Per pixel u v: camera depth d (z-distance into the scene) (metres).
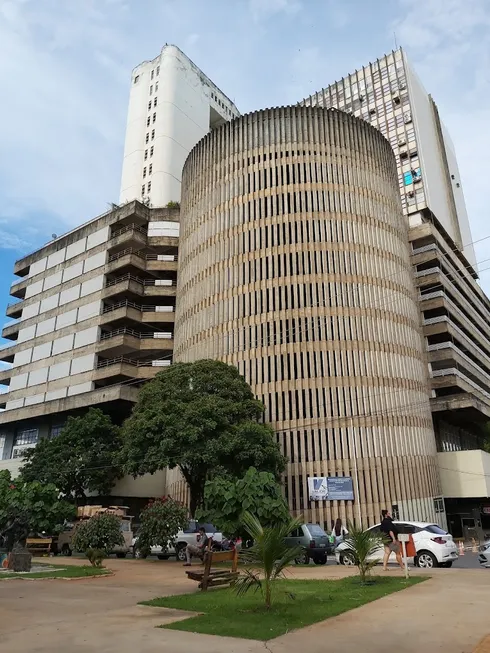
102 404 48.81
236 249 43.69
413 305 44.84
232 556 13.74
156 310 52.50
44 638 7.88
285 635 7.75
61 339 56.12
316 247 41.84
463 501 46.50
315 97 82.19
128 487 44.94
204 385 31.98
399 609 9.58
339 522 29.38
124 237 54.53
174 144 68.12
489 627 8.06
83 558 25.59
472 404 44.62
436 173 71.50
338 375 38.31
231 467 28.92
